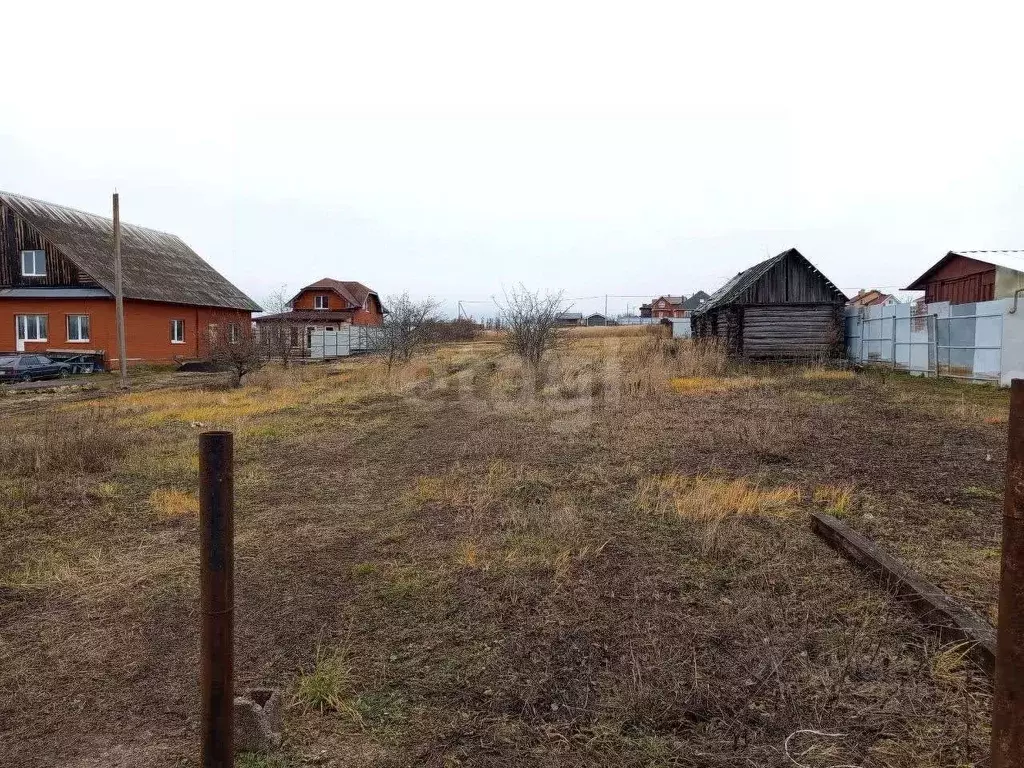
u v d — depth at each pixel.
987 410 10.99
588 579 4.30
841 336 22.19
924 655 3.17
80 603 4.39
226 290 36.94
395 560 4.88
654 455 7.92
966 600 3.72
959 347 16.56
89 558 5.18
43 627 4.05
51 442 8.87
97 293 27.98
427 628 3.79
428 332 26.47
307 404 14.08
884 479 6.54
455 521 5.71
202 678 2.27
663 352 20.50
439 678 3.25
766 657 3.21
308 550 5.20
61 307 28.39
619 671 3.21
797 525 5.22
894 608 3.69
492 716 2.93
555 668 3.28
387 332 23.33
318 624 3.92
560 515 5.59
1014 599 1.70
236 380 18.31
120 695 3.29
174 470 8.10
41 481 7.45
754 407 11.55
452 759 2.66
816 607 3.76
